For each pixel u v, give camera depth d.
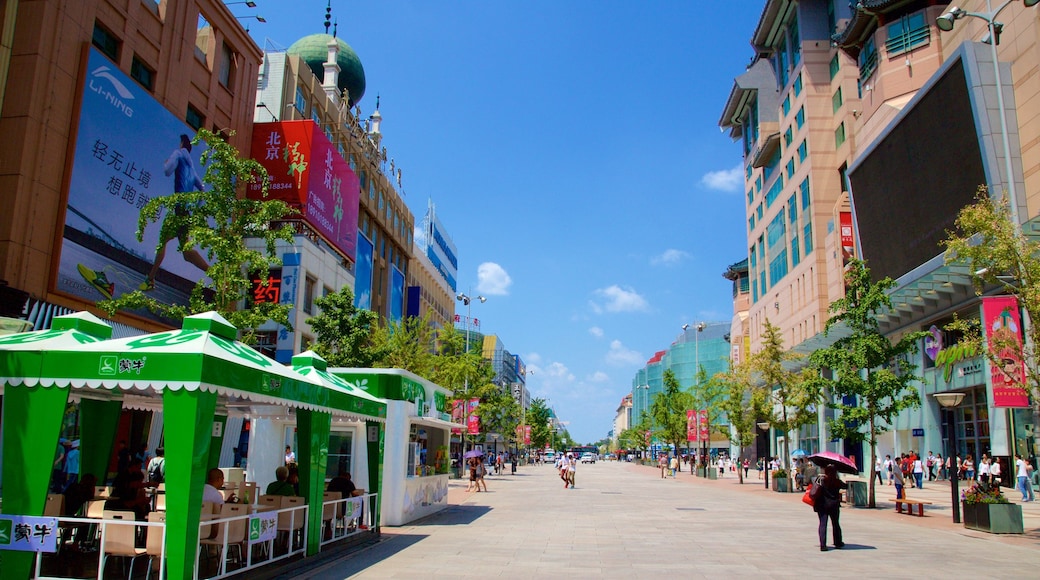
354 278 44.97
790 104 60.72
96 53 22.70
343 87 55.78
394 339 34.97
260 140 37.47
